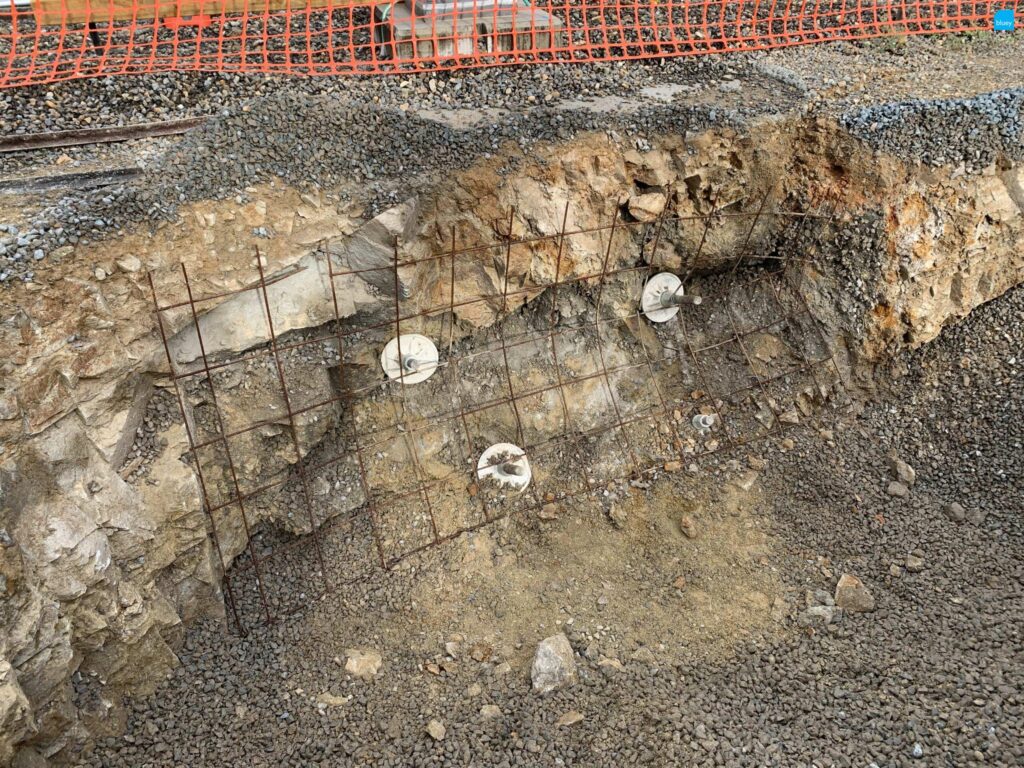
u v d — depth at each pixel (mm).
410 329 5145
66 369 3939
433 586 5160
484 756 4211
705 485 5738
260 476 4926
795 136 5430
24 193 4160
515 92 5422
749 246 5805
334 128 4723
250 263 4473
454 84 5480
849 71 5934
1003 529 5340
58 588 3861
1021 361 5992
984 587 4965
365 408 5285
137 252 4152
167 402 4562
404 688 4625
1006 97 5484
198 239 4324
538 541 5465
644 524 5555
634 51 6191
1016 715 4125
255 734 4367
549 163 5004
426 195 4809
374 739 4344
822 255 5809
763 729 4254
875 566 5195
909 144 5418
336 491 5219
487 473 5535
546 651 4629
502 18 5898
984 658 4480
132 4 5355
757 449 5914
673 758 4102
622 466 5797
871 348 5934
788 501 5648
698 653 4770
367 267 4785
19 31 5832
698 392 6059
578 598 5133
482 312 5285
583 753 4203
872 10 7004
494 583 5219
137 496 4309
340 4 5715
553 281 5312
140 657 4387
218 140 4508
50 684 3865
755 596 5090
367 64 5598
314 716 4465
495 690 4594
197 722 4418
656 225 5461
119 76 5199
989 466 5695
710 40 6371
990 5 6926
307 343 4832
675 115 5207
